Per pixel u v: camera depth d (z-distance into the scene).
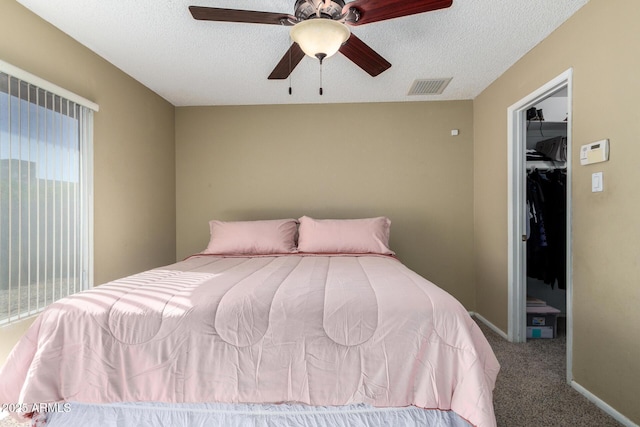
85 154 2.24
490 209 2.96
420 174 3.33
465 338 1.29
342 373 1.30
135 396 1.32
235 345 1.32
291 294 1.49
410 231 3.33
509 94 2.63
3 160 1.69
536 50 2.28
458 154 3.31
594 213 1.77
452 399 1.27
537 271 2.90
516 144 2.60
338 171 3.38
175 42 2.24
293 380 1.30
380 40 2.22
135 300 1.46
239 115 3.44
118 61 2.50
